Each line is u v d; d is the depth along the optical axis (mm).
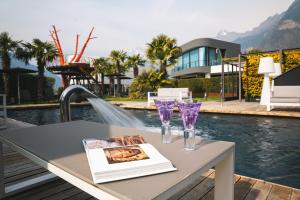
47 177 1874
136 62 21656
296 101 6371
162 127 1123
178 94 9742
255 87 11227
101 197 655
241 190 1734
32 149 1024
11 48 14398
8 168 2236
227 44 24234
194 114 979
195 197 1626
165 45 14961
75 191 1715
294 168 2607
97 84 21484
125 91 26703
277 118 6184
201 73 24344
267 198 1607
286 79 7906
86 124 1625
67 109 1823
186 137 996
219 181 1068
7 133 1358
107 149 944
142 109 9500
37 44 15633
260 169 2605
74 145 1085
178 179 698
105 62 23969
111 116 1948
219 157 926
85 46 18047
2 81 14703
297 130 4656
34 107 11273
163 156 849
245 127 5180
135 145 1004
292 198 1602
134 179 703
